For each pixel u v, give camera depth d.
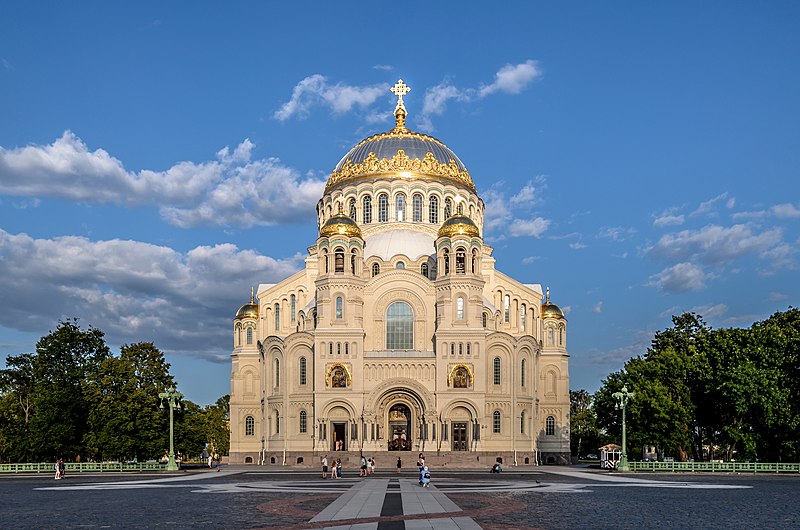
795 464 100.81
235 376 147.38
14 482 85.12
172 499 60.44
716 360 114.31
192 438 129.38
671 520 45.59
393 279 135.12
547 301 154.50
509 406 132.50
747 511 50.69
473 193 157.00
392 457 122.75
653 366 116.50
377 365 130.38
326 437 128.62
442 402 128.38
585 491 68.44
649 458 161.75
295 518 46.78
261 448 139.50
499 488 72.38
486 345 133.00
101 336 146.88
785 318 120.81
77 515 48.81
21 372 149.12
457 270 133.38
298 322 141.75
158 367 127.38
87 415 125.50
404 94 164.75
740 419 112.88
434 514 48.44
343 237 133.62
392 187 149.25
